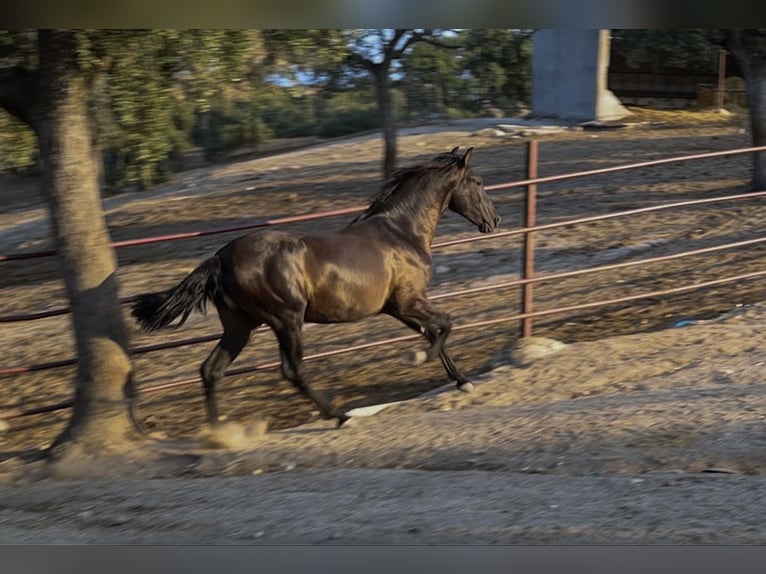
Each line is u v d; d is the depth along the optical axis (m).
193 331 9.80
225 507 4.86
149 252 13.84
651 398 6.33
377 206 6.69
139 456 5.99
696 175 15.45
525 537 4.14
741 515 4.30
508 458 5.43
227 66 6.57
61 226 6.10
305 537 4.29
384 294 6.41
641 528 4.19
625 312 9.16
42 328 10.76
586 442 5.54
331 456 5.74
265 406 7.54
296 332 6.03
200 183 19.77
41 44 5.88
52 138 6.03
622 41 25.23
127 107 6.74
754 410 5.84
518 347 7.83
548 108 24.81
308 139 27.22
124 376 6.23
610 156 17.95
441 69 23.58
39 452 6.50
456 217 13.63
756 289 9.52
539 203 14.28
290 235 6.09
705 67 26.52
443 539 4.16
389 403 7.11
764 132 13.25
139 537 4.45
